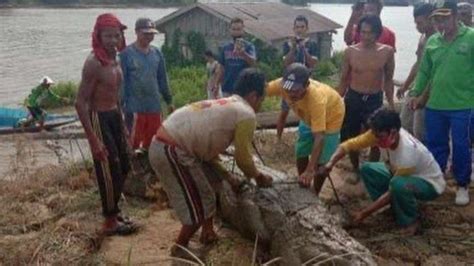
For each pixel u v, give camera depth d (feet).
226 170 17.78
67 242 17.88
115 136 18.30
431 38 21.38
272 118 33.19
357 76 22.54
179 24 92.84
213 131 15.87
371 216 20.01
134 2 291.99
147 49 23.85
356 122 23.03
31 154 31.17
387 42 25.29
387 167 20.20
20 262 16.97
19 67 98.37
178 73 81.00
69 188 23.29
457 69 20.44
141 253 17.47
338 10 343.05
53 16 213.05
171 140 16.01
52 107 64.80
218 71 28.91
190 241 18.19
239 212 18.19
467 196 21.01
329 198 21.53
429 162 18.58
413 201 18.65
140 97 23.71
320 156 18.86
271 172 18.80
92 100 17.66
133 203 21.53
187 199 16.26
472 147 22.84
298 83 17.08
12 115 49.21
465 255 17.57
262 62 84.53
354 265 14.88
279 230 16.61
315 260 15.47
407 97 24.66
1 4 258.98
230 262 16.84
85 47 124.36
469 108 20.53
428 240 18.48
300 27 30.27
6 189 22.89
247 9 95.04
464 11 24.98
